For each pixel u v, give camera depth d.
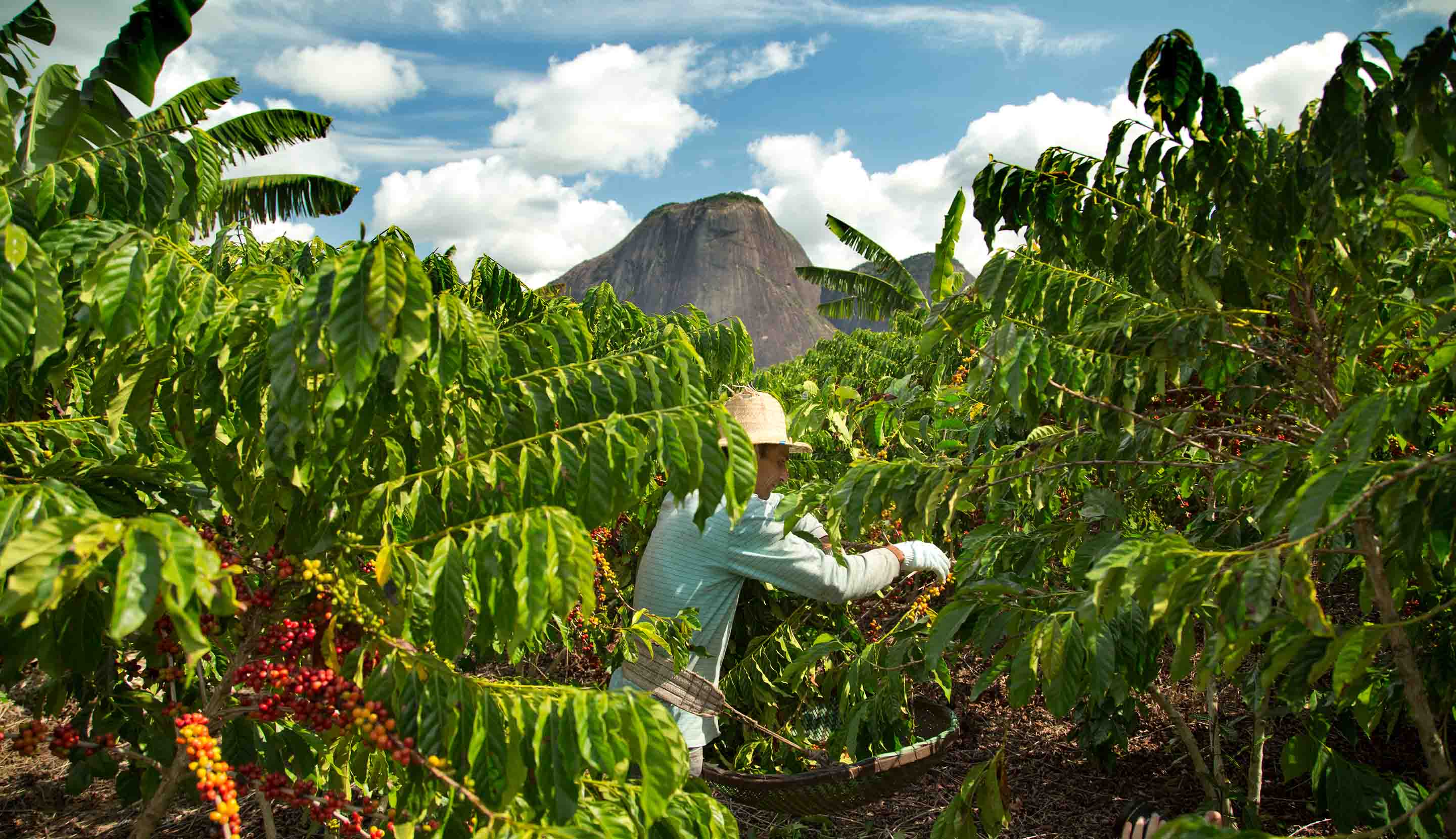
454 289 4.71
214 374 1.34
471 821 1.31
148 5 1.65
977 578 2.45
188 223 1.66
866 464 2.14
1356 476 1.18
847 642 3.18
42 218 1.34
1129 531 2.61
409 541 1.34
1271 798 3.09
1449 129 1.40
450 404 1.56
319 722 1.34
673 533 2.68
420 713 1.31
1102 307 2.11
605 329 5.11
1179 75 1.69
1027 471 2.04
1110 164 1.91
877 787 2.50
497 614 1.26
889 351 12.88
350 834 1.57
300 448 1.37
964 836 2.18
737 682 3.14
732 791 2.64
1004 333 1.80
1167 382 2.28
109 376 1.42
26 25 1.86
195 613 0.95
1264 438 2.17
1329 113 1.54
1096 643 1.71
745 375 4.64
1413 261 1.83
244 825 3.06
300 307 1.17
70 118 1.68
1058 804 3.22
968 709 3.93
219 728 1.41
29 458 1.65
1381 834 1.35
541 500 1.41
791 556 2.60
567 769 1.23
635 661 2.37
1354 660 1.22
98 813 3.18
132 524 0.96
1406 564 1.53
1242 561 1.21
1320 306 1.92
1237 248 1.83
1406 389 1.27
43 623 1.36
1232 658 1.29
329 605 1.37
